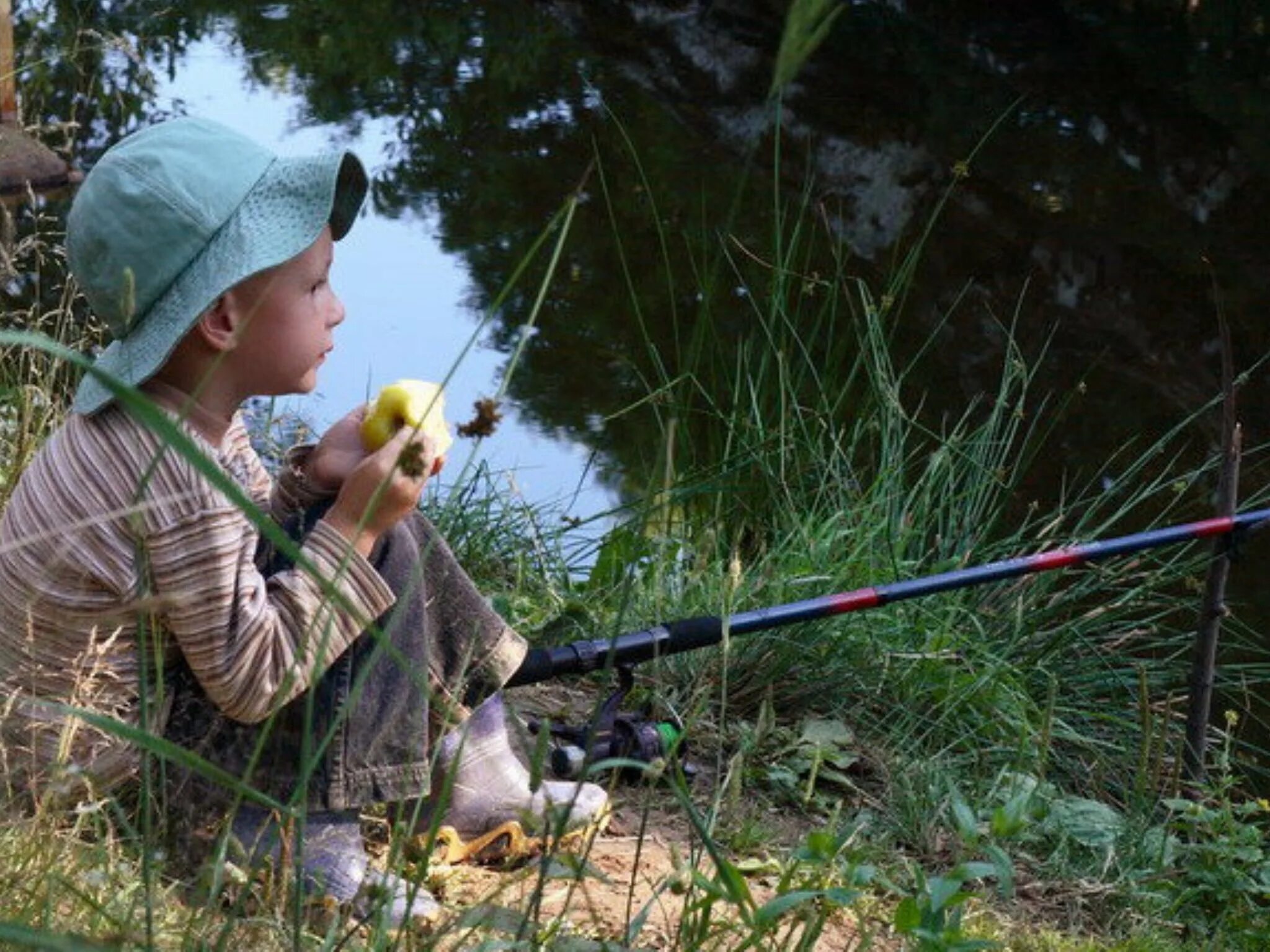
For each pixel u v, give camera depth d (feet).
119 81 31.63
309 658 8.71
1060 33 39.19
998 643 15.56
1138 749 15.20
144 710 6.21
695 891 10.04
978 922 10.98
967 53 38.11
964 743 14.15
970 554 16.26
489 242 29.09
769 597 14.64
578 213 30.25
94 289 8.92
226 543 8.59
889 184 31.40
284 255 8.86
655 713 13.39
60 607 8.61
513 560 16.28
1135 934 11.39
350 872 8.92
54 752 8.61
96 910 6.74
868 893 10.65
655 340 25.27
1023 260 28.45
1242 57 37.96
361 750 9.00
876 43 38.60
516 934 7.01
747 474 16.90
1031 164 32.55
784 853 11.48
